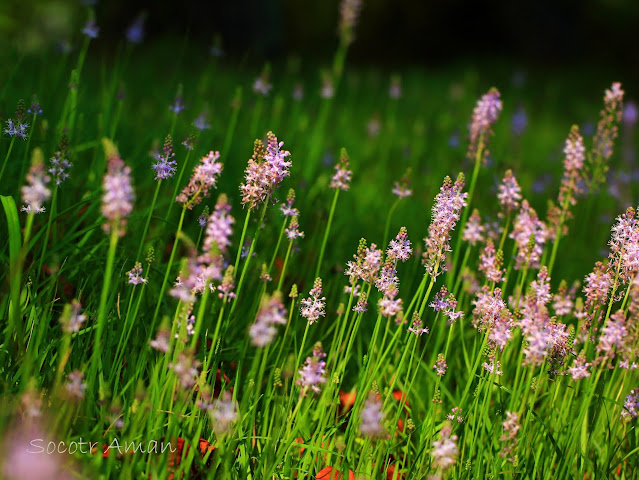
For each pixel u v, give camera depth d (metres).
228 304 3.43
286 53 18.81
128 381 2.77
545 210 6.41
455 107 12.73
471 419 2.96
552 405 2.95
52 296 3.24
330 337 3.75
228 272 2.48
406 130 9.98
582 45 25.20
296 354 3.12
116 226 2.23
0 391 2.51
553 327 2.83
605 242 6.02
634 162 7.93
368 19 24.34
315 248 4.60
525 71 21.03
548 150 10.05
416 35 24.98
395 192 4.16
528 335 2.73
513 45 25.50
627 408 2.85
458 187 2.81
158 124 5.53
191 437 2.56
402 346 3.30
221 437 2.44
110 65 9.87
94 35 4.61
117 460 2.47
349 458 2.84
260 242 4.39
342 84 13.85
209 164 2.60
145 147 4.92
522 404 2.82
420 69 21.23
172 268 3.63
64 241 3.24
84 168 4.55
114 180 2.13
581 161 3.95
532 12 25.12
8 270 3.07
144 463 2.45
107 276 2.33
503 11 25.19
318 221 4.58
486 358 3.18
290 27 23.48
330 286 4.14
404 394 2.89
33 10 10.16
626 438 3.12
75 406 2.59
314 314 2.75
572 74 21.61
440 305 2.90
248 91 7.74
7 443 2.11
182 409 2.61
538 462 2.85
